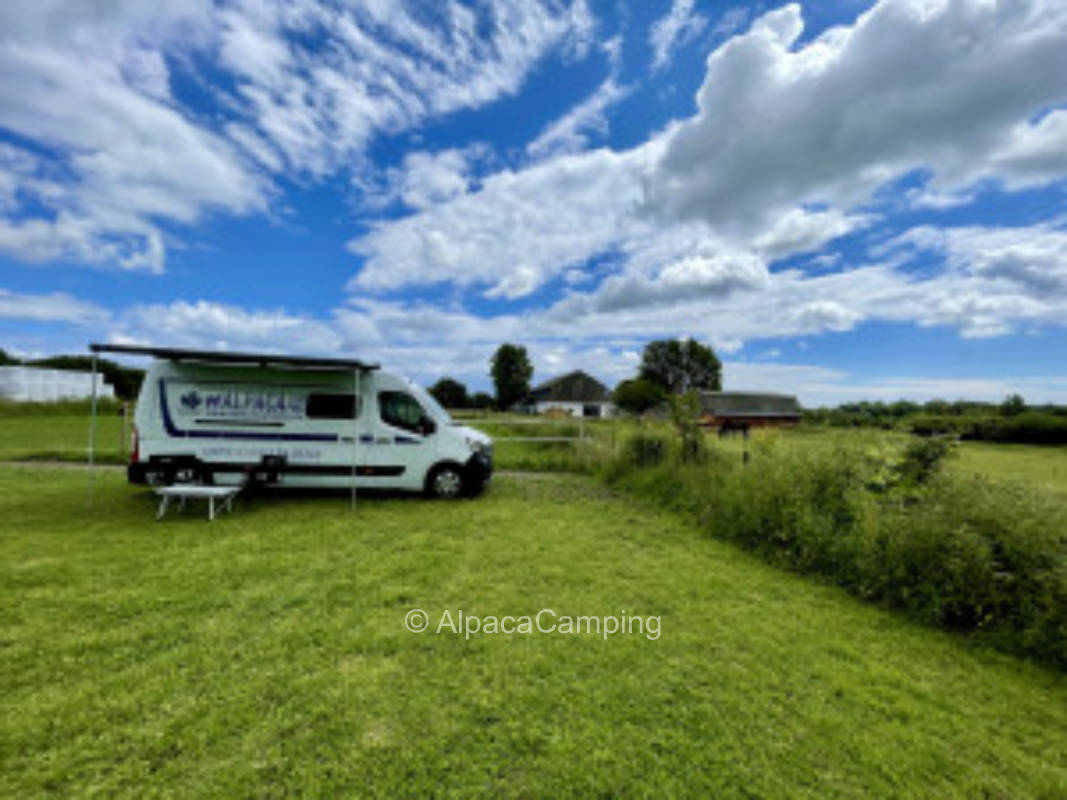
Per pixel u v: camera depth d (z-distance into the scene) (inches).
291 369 320.5
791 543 229.6
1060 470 391.2
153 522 260.4
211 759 90.6
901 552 185.0
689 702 115.6
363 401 328.2
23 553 201.3
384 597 167.9
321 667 123.0
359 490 359.3
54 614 146.7
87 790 82.7
